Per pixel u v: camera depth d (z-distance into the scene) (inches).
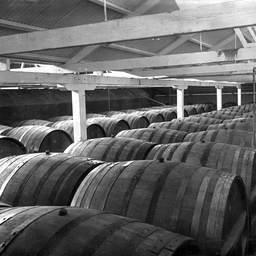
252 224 235.0
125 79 581.3
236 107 870.4
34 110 848.3
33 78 410.3
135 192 186.7
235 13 184.4
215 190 180.5
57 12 331.6
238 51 376.2
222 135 355.3
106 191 193.3
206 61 392.5
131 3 367.9
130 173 200.4
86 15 355.6
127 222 145.8
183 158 265.7
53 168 236.1
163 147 291.4
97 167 225.6
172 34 202.4
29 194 223.5
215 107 1204.5
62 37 240.1
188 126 492.1
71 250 125.3
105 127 557.9
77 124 480.4
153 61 415.8
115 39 220.4
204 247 169.0
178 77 700.0
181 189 182.7
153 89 1524.4
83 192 202.7
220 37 626.5
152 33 208.1
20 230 133.5
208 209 173.6
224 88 1482.5
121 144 319.6
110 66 430.6
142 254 126.8
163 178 190.5
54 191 222.7
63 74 451.2
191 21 196.2
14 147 366.9
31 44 252.2
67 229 134.2
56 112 917.8
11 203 222.1
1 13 303.1
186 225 172.2
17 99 818.8
